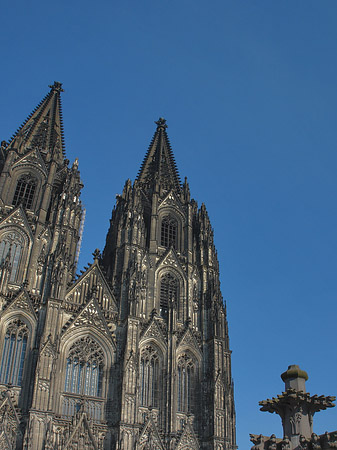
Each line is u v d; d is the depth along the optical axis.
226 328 111.31
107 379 93.56
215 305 110.62
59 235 105.38
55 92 142.00
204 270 117.62
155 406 95.81
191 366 103.38
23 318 92.81
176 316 107.69
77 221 111.19
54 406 87.19
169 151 147.75
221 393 98.75
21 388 86.06
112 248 122.69
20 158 114.56
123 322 100.44
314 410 41.91
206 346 106.56
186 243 121.56
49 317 92.19
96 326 97.44
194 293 114.19
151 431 91.06
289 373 43.34
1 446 78.75
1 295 92.94
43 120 132.62
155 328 102.75
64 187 112.94
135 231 113.31
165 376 98.69
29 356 89.38
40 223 106.12
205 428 96.38
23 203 109.25
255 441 41.00
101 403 91.12
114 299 103.56
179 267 115.81
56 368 90.31
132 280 103.94
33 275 99.31
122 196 130.62
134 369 93.19
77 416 86.44
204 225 125.88
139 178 135.75
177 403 97.81
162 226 123.81
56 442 82.25
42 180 114.56
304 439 38.38
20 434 81.25
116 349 97.00
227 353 108.25
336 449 36.31
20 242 102.94
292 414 41.50
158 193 127.19
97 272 105.56
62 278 97.81
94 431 87.25
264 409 43.47
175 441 92.12
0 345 88.81
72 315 97.38
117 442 85.00
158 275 112.50
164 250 118.19
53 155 119.00
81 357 94.44
